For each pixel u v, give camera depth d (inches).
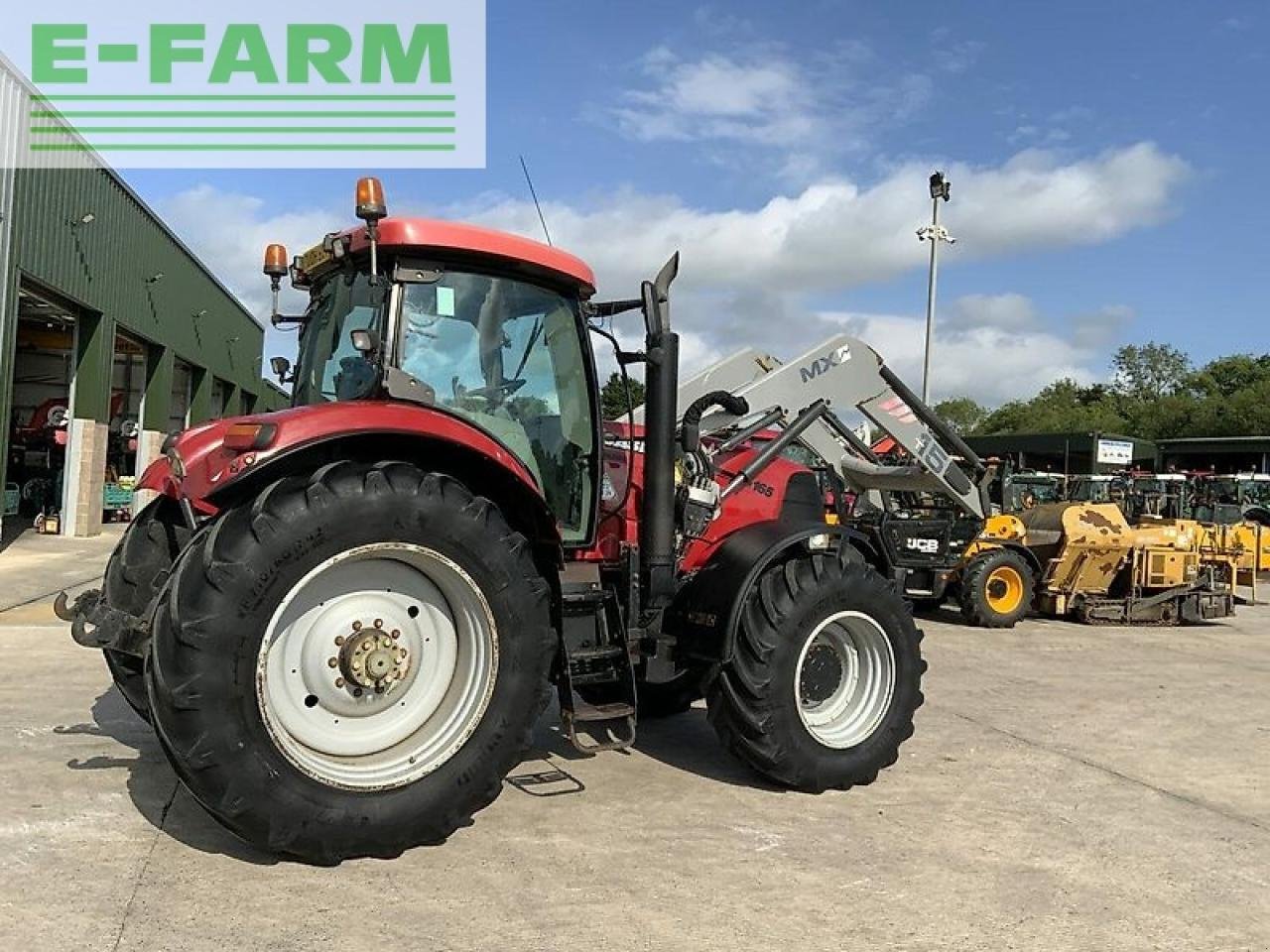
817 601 175.3
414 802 138.6
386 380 149.9
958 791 183.0
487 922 121.3
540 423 173.6
